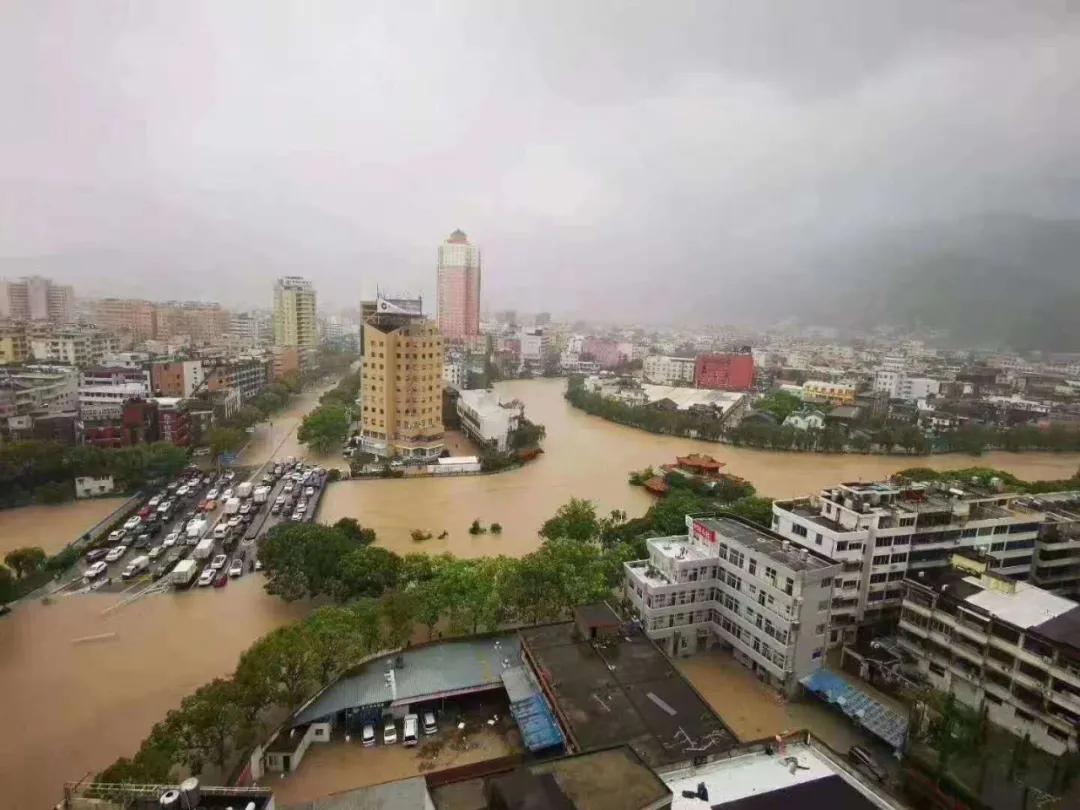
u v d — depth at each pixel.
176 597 95.00
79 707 69.69
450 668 72.31
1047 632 65.25
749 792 44.91
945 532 87.56
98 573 102.44
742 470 191.25
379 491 156.12
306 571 88.62
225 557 108.06
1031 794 57.31
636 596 84.94
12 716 68.12
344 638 68.44
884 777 61.72
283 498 142.62
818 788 45.28
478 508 144.62
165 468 153.12
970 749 61.00
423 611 76.31
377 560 89.44
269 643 65.88
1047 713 63.28
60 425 161.12
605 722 56.38
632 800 38.72
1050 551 95.25
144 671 76.44
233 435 177.38
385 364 185.00
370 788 55.62
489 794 37.81
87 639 83.44
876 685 75.25
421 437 191.75
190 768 57.56
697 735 54.97
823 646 76.25
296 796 57.22
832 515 87.44
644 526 111.19
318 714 64.44
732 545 81.94
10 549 113.38
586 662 66.12
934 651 74.44
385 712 66.88
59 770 60.34
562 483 168.75
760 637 77.56
